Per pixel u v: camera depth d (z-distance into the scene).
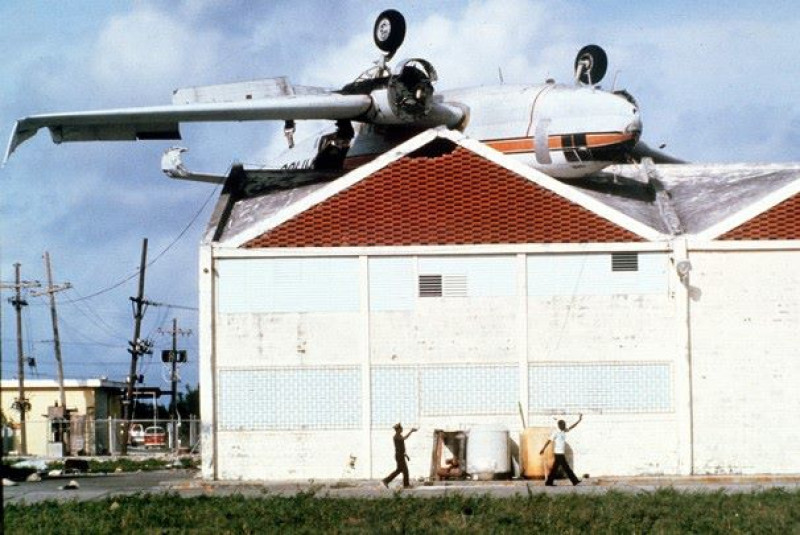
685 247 29.16
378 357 29.28
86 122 32.53
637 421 29.03
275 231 29.55
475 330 29.34
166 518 20.28
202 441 29.12
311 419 29.16
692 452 28.92
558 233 29.56
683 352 29.02
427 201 29.73
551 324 29.34
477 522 19.34
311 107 34.12
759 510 20.20
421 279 29.47
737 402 29.03
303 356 29.25
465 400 29.22
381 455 29.06
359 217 29.62
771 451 28.94
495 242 29.59
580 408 29.14
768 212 29.41
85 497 25.72
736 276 29.28
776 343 29.14
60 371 67.00
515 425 29.17
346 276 29.47
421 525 18.98
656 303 29.31
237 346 29.28
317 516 20.11
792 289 29.25
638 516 19.69
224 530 18.88
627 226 29.48
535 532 18.30
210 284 29.34
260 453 29.09
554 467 26.84
